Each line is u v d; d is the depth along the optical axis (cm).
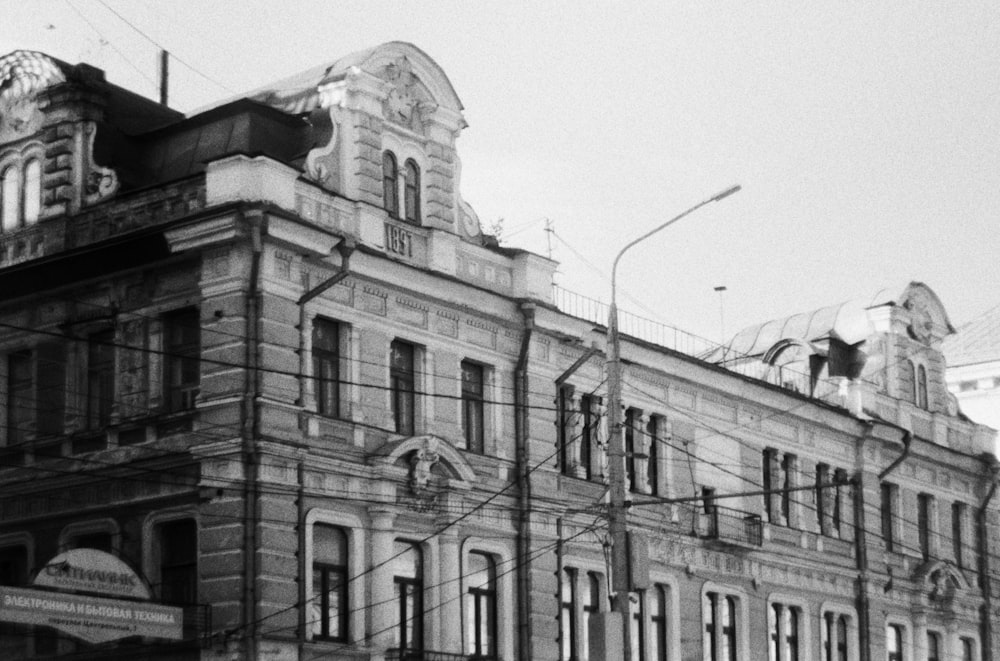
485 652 3731
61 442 3541
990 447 5953
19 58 3791
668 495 4378
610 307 3250
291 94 3738
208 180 3378
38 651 3481
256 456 3253
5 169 3791
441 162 3806
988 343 7219
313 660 3300
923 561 5456
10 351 3697
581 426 4119
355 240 3509
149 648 3303
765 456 4841
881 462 5319
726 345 5584
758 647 4650
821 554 4969
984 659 5681
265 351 3297
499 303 3875
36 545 3556
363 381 3516
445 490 3622
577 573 4038
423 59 3775
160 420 3375
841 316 5547
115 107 3812
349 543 3438
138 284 3488
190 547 3334
